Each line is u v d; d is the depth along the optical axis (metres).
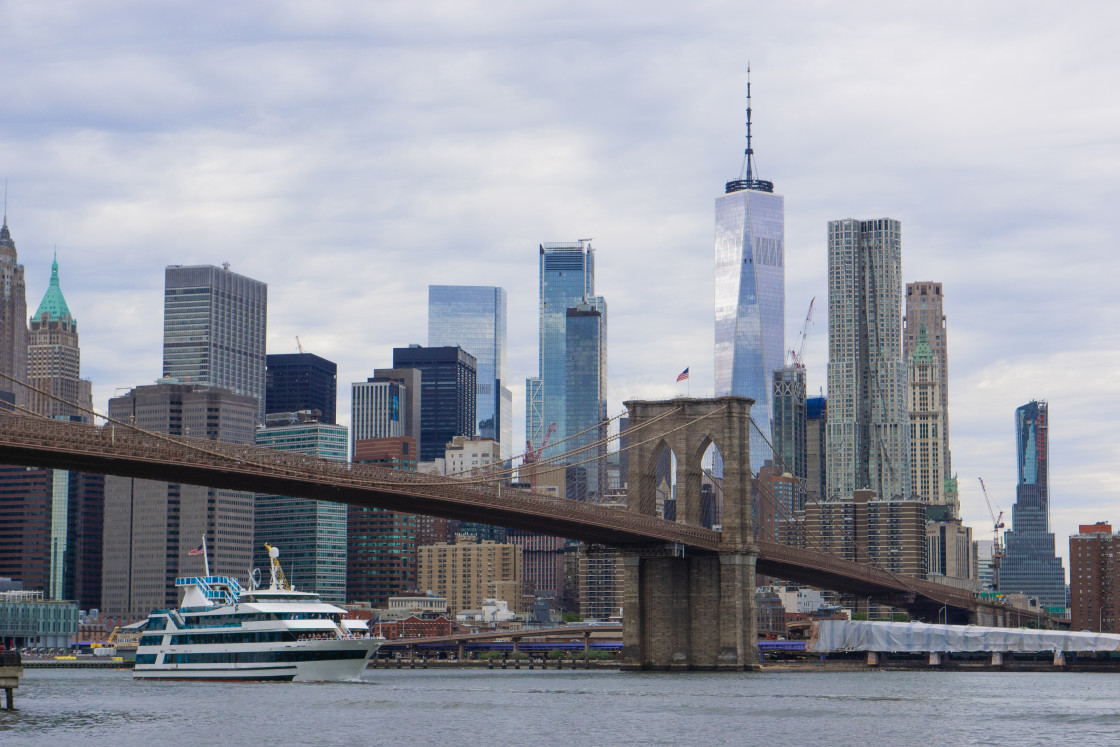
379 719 176.25
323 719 176.00
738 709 195.00
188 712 184.12
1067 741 157.50
